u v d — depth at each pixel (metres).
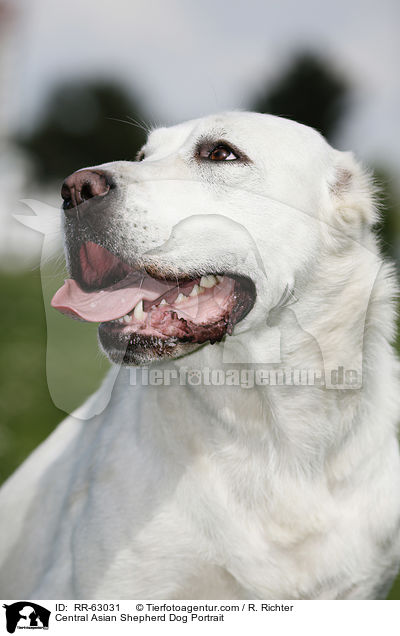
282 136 3.08
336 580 2.82
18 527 3.29
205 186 2.89
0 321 9.44
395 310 3.07
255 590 2.81
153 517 2.80
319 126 31.38
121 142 34.91
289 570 2.80
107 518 2.83
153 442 2.86
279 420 2.81
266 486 2.81
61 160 33.56
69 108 34.28
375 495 2.88
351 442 2.86
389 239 3.32
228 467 2.83
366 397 2.90
